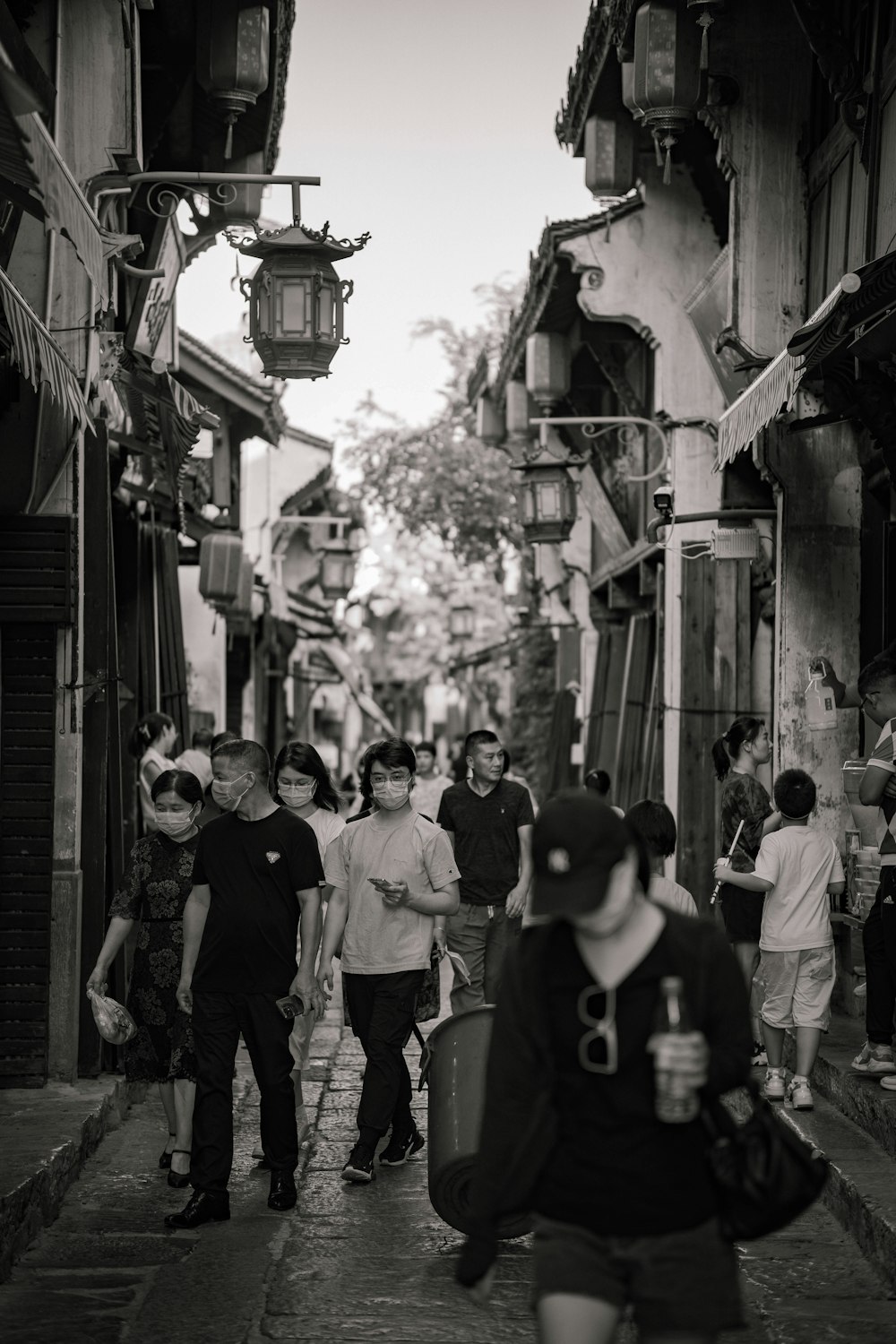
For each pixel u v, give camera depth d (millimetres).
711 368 13102
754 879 8086
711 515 11781
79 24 8938
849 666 10797
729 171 11031
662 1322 3262
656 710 15359
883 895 7332
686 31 9898
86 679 8906
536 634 28172
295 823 6770
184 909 7309
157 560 14414
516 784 9430
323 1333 5309
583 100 13375
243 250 9016
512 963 3406
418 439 33406
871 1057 7902
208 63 9977
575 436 21578
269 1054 6734
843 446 10805
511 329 19188
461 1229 5941
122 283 12125
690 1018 3283
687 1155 3318
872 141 8859
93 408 9242
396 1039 7297
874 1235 6035
